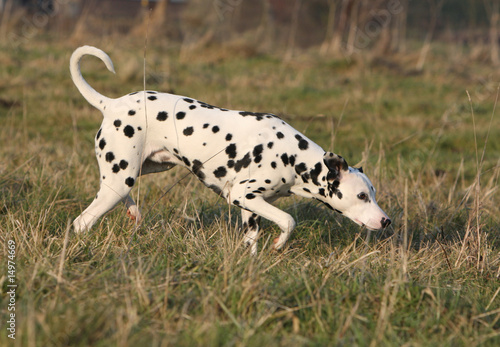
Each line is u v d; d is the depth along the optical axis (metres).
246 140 7.13
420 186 10.79
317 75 24.36
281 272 6.45
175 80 20.34
